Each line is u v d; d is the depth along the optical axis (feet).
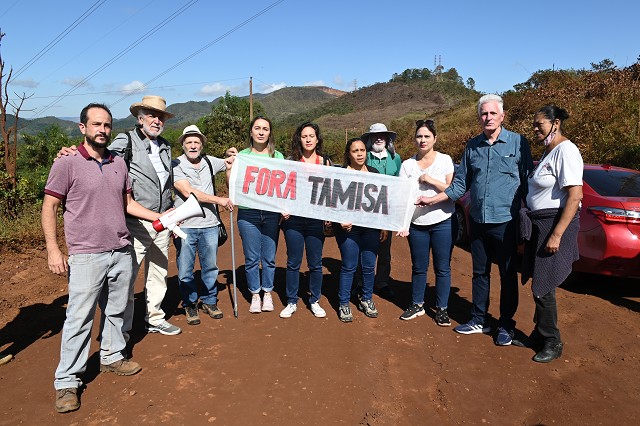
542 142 12.04
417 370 11.47
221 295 17.17
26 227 26.48
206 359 11.89
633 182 17.29
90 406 9.78
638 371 11.42
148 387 10.53
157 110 12.19
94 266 10.11
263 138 15.25
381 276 17.42
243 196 14.60
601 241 15.90
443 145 69.97
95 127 9.90
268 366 11.51
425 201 13.73
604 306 15.87
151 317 13.39
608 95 46.91
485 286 13.50
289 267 14.75
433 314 15.33
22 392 10.29
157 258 13.16
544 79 69.87
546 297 11.78
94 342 13.03
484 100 12.53
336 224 14.61
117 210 10.55
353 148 14.70
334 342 12.98
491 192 12.69
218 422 9.21
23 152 82.17
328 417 9.45
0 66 32.94
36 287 18.03
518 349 12.73
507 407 9.92
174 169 14.02
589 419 9.48
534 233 11.96
